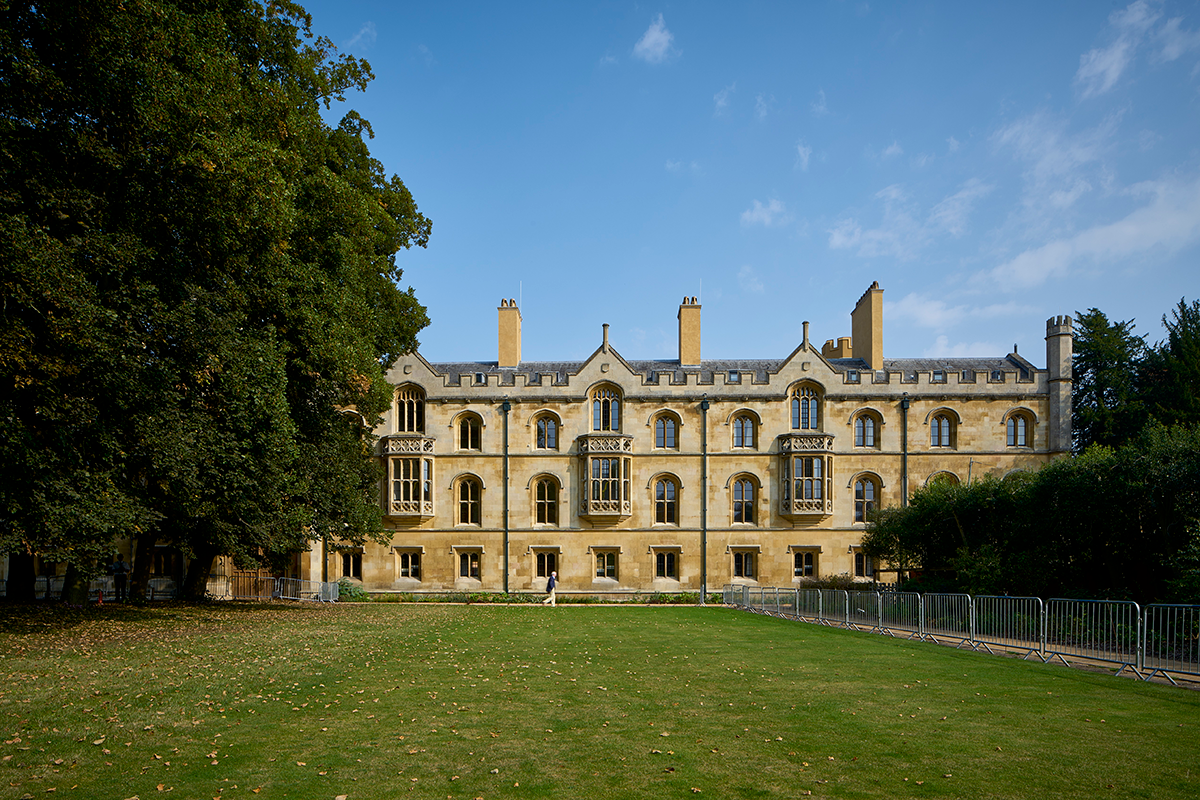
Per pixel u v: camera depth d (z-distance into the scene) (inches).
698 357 1717.5
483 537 1583.4
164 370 658.8
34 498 597.6
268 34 880.3
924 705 448.5
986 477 1186.0
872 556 1395.2
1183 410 1517.0
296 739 361.1
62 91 597.9
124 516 653.9
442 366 1800.0
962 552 1063.0
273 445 788.0
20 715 391.9
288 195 759.1
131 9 605.0
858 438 1590.8
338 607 1270.9
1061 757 340.8
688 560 1571.1
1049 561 980.6
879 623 892.0
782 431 1594.5
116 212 660.7
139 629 786.2
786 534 1566.2
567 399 1608.0
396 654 652.1
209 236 706.8
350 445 1229.1
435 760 330.6
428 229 1296.8
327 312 907.4
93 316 572.4
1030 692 490.6
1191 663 522.0
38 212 606.5
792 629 922.1
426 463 1582.2
